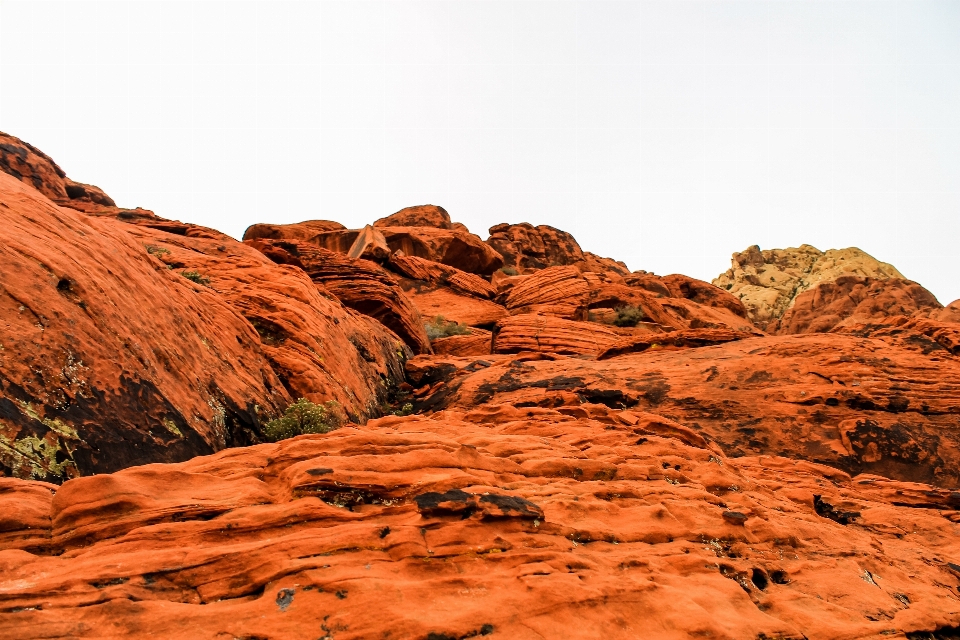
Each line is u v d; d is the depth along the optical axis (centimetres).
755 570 781
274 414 1516
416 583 544
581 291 4856
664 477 1004
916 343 2523
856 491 1546
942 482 1755
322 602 498
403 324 3459
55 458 808
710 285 7281
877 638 680
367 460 741
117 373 1011
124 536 547
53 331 936
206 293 1714
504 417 1352
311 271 3441
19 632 404
